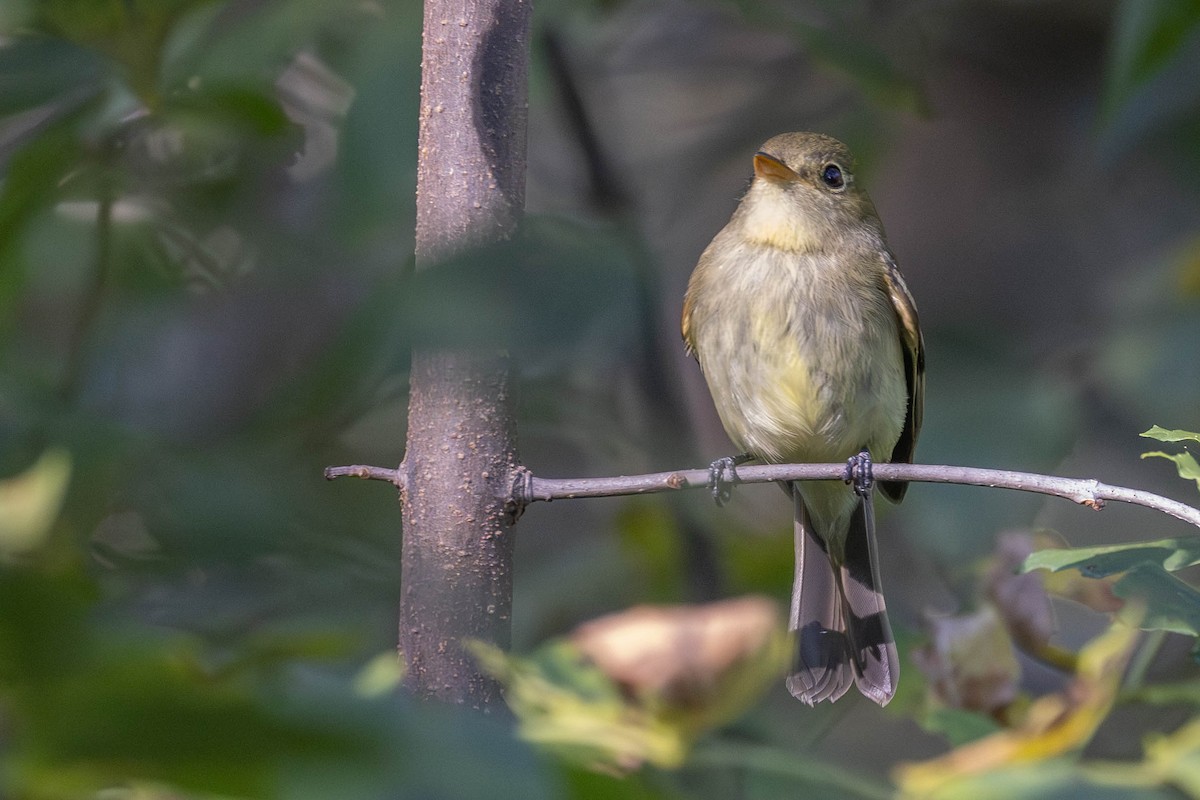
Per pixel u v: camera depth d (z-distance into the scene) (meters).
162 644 2.68
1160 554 5.35
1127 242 12.87
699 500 9.23
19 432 7.76
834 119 11.89
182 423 9.84
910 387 9.48
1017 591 6.52
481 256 4.21
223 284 10.15
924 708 6.93
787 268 9.01
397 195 7.66
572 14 9.64
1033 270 13.04
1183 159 9.45
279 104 8.00
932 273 13.30
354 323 5.91
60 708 2.44
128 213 9.99
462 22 5.78
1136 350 9.05
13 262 7.59
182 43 7.77
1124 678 7.00
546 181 11.59
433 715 2.55
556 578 9.28
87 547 7.68
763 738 6.57
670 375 9.23
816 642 8.50
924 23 13.01
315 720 2.45
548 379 9.43
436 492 5.66
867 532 8.83
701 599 9.03
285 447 8.40
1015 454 8.35
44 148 7.18
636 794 3.60
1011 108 13.67
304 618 7.80
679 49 13.12
